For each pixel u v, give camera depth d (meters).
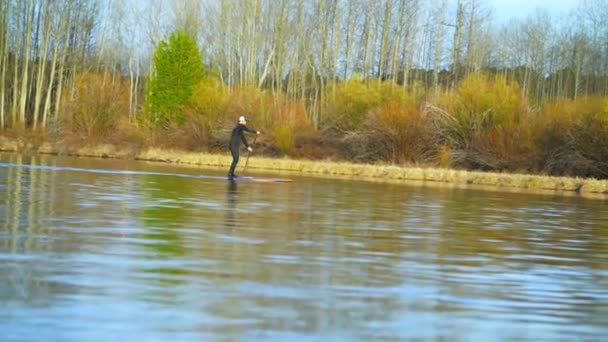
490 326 18.81
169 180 68.31
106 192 51.00
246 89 139.88
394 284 23.45
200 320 17.94
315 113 152.75
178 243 29.31
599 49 183.88
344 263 26.78
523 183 98.25
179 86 142.88
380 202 54.84
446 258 29.17
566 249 33.88
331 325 18.03
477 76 130.00
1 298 19.02
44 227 31.80
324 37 169.75
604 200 74.31
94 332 16.53
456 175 102.56
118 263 24.45
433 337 17.47
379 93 136.00
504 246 33.59
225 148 135.75
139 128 142.00
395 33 177.62
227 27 170.25
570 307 21.55
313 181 80.62
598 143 114.44
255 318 18.34
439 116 126.44
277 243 30.80
